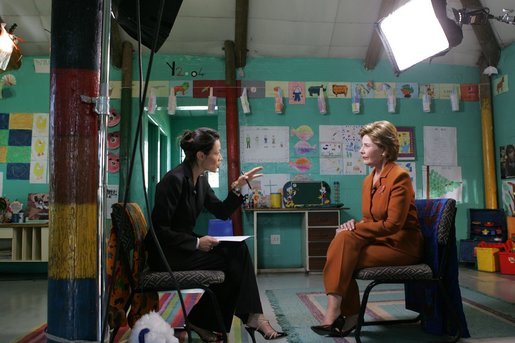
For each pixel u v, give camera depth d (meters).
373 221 2.09
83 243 1.22
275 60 4.96
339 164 4.87
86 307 1.21
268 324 1.91
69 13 1.26
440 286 1.90
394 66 3.08
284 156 4.84
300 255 4.75
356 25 4.68
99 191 1.24
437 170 4.98
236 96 4.83
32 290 3.59
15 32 4.50
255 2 4.44
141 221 1.89
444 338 1.99
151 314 1.64
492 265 4.22
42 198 4.53
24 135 4.66
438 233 1.90
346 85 4.98
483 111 5.02
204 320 1.98
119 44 4.62
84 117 1.24
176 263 1.77
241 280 1.88
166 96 4.82
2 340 2.12
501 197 4.88
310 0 4.42
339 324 2.04
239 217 4.57
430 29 2.66
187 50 4.86
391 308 2.64
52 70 1.26
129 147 4.57
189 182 1.91
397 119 4.99
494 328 2.16
